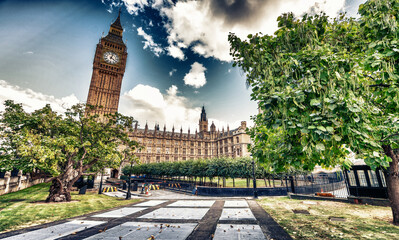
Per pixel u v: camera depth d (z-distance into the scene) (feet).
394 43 12.12
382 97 16.83
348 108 10.39
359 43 16.21
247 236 20.72
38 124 47.50
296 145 13.44
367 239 19.06
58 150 42.47
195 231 23.13
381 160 11.05
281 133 14.40
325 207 36.88
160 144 273.95
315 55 12.72
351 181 43.83
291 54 13.42
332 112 10.78
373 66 11.96
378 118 14.71
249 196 59.16
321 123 10.94
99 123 56.59
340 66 12.74
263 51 17.43
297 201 44.83
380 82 15.47
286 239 19.57
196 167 94.48
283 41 16.69
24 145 37.83
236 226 24.75
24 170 40.16
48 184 100.37
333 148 12.07
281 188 59.72
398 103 12.61
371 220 26.35
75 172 54.80
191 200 52.08
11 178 68.69
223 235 21.29
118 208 41.63
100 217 32.32
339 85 12.03
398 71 12.25
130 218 31.19
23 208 39.50
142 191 78.07
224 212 33.91
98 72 246.47
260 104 12.61
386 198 38.04
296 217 29.04
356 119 10.50
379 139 13.28
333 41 16.67
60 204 44.45
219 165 80.18
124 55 268.41
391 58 12.19
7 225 27.37
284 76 13.12
